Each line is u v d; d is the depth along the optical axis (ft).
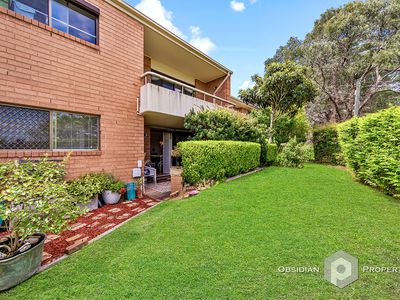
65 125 17.02
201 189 19.85
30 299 6.73
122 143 21.01
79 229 12.78
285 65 39.19
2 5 13.82
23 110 14.78
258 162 31.22
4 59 13.61
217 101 41.34
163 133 36.29
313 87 38.11
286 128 48.88
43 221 8.27
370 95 55.72
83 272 8.05
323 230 10.57
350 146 22.93
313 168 33.22
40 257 8.36
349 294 6.39
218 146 22.25
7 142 14.02
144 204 18.80
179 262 8.42
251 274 7.47
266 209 13.80
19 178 8.85
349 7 53.78
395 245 8.99
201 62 34.42
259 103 44.96
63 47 16.53
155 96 21.67
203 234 10.77
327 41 51.93
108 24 19.79
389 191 16.42
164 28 24.81
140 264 8.39
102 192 18.65
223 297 6.43
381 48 47.73
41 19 15.66
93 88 18.60
